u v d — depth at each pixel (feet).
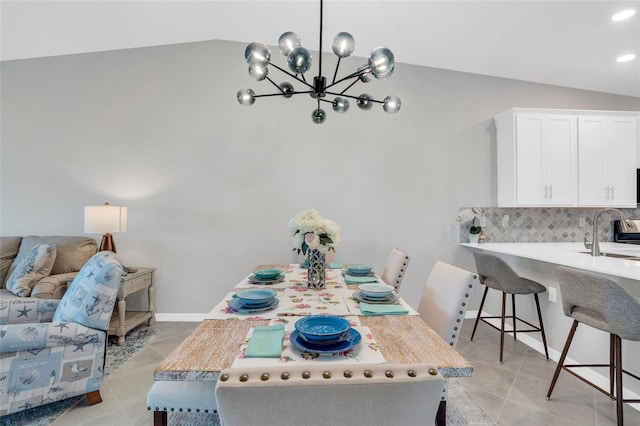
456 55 11.53
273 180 12.25
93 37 11.34
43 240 11.21
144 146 12.15
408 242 12.44
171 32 11.45
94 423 6.30
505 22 9.46
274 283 7.20
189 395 4.52
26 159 12.14
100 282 6.73
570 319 8.32
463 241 12.52
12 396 5.96
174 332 10.96
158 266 12.10
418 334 4.28
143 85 12.17
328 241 6.66
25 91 12.17
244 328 4.55
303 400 2.11
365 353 3.69
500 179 12.42
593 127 11.94
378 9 9.52
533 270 9.78
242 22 10.92
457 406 6.77
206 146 12.19
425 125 12.53
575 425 6.15
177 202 12.14
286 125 12.30
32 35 11.00
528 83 12.78
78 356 6.57
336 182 12.34
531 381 7.77
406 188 12.47
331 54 12.34
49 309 7.70
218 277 12.16
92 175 12.13
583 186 11.86
